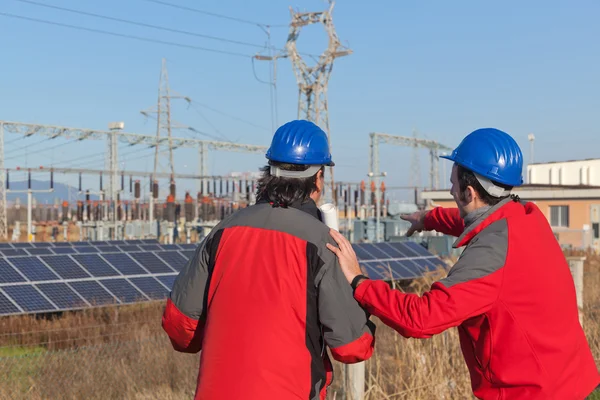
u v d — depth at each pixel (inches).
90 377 320.8
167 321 115.6
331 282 105.0
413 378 223.3
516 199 120.8
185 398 284.4
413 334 106.7
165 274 599.2
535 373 107.7
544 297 108.6
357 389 209.6
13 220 2155.5
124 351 359.6
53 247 657.0
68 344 429.1
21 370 339.3
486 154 115.4
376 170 2054.6
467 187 117.1
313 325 103.7
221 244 108.7
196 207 1390.3
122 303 500.4
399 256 753.0
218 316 103.1
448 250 893.8
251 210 111.2
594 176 1939.0
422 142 2311.8
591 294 384.2
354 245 747.4
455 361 228.7
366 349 107.7
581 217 1444.4
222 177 1508.4
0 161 1471.5
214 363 100.7
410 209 1501.0
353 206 1781.5
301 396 99.9
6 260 526.6
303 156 110.4
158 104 2448.3
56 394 309.7
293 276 103.2
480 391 114.1
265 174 113.9
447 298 106.3
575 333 113.0
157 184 1526.8
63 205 1487.5
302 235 105.7
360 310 107.7
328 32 1707.7
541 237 112.8
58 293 498.0
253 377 98.1
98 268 565.3
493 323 109.2
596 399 230.5
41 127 1501.0
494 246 109.1
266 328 100.0
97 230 1396.4
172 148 1881.2
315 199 116.2
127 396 300.4
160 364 329.4
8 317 469.4
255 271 103.6
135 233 1387.8
